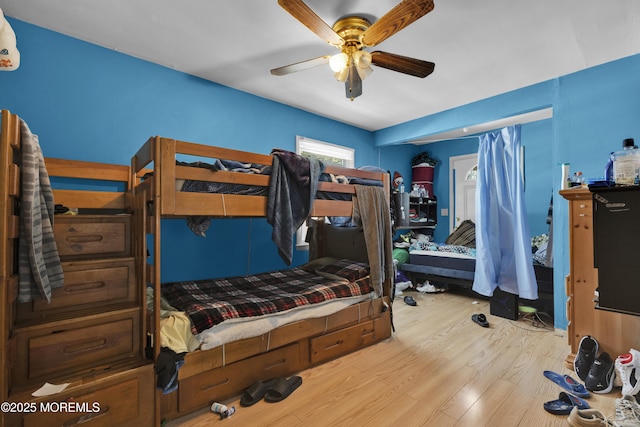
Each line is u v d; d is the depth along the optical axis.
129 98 2.36
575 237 2.05
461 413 1.58
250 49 2.27
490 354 2.26
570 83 2.60
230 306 1.79
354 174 2.41
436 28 1.98
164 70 2.53
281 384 1.78
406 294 4.06
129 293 1.57
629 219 1.48
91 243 1.54
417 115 3.74
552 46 2.19
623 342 1.87
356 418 1.55
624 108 2.33
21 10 1.83
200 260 2.76
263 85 2.89
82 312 1.41
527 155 4.19
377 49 2.23
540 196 4.09
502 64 2.45
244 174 1.75
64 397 1.22
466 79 2.72
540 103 2.77
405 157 5.19
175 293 2.10
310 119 3.61
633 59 2.30
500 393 1.75
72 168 2.08
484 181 3.24
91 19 1.92
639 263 1.45
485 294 3.16
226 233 2.92
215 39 2.14
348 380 1.92
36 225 1.23
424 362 2.14
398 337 2.61
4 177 1.12
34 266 1.20
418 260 4.16
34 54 1.99
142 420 1.39
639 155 1.54
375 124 4.10
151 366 1.42
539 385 1.83
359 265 2.68
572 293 2.05
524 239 2.91
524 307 3.16
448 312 3.28
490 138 3.24
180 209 1.54
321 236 3.34
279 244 1.83
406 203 4.52
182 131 2.62
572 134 2.58
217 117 2.83
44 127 2.03
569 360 2.03
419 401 1.69
